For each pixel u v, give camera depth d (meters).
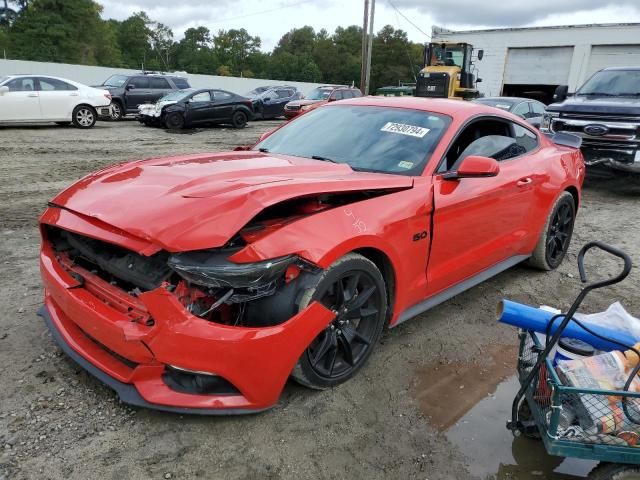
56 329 2.83
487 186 3.64
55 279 2.73
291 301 2.44
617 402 2.07
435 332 3.66
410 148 3.45
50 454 2.29
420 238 3.14
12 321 3.43
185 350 2.23
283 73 97.31
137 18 89.88
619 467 2.10
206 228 2.27
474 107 3.92
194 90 17.33
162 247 2.25
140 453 2.33
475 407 2.84
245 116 18.30
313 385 2.75
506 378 3.14
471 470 2.39
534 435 2.45
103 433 2.44
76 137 13.38
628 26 23.81
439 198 3.23
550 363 2.21
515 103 11.78
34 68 31.36
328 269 2.55
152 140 13.56
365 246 2.74
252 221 2.52
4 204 6.56
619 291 4.55
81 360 2.61
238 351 2.28
